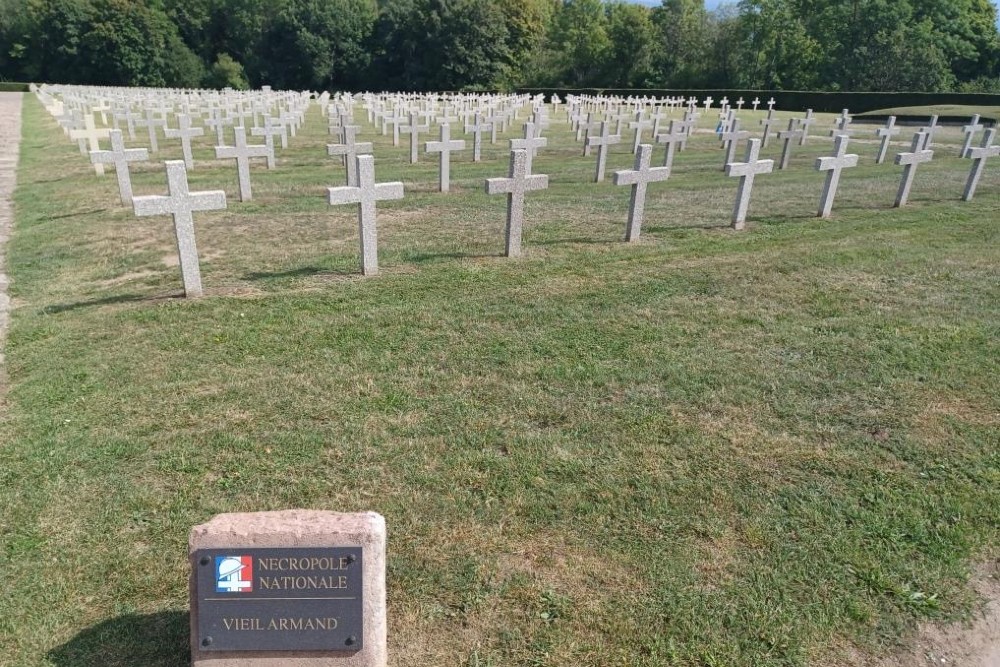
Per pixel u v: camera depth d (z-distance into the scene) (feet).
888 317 23.43
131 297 25.38
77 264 30.42
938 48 197.47
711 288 26.04
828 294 25.61
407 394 17.83
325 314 23.15
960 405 17.80
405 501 13.66
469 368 19.31
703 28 245.24
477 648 10.52
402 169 57.77
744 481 14.52
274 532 8.96
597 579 11.85
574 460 15.08
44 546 12.41
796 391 18.35
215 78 248.11
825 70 213.05
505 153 69.15
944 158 67.67
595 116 115.85
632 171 31.22
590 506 13.60
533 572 11.97
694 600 11.43
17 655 10.28
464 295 25.05
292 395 17.74
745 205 35.09
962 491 14.34
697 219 37.65
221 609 9.09
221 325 22.22
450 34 239.71
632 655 10.44
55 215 41.09
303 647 9.25
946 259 30.27
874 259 30.01
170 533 12.75
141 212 23.25
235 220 37.55
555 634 10.77
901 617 11.32
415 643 10.59
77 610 11.08
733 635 10.83
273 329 21.85
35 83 227.40
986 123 113.50
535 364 19.58
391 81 256.52
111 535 12.69
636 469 14.82
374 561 9.16
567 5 295.48
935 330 22.36
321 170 57.47
